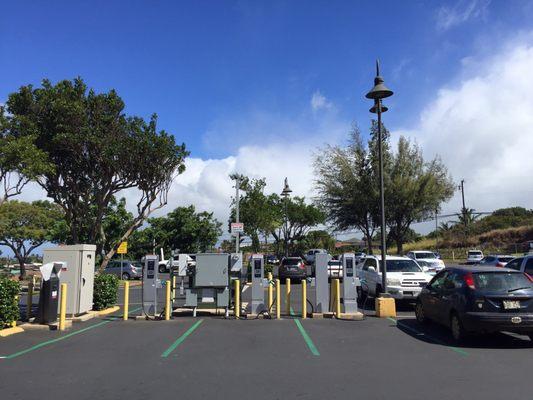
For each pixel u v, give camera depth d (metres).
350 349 9.12
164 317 13.23
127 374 7.27
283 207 41.25
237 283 13.42
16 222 32.41
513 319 8.95
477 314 9.14
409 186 31.45
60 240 35.59
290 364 7.92
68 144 20.94
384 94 13.63
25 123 19.94
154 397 6.12
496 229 65.38
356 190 32.28
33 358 8.41
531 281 9.49
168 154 23.11
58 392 6.35
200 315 13.91
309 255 42.06
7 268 39.97
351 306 13.13
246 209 34.44
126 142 21.92
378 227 34.28
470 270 9.91
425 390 6.41
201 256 13.57
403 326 11.77
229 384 6.72
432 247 63.38
